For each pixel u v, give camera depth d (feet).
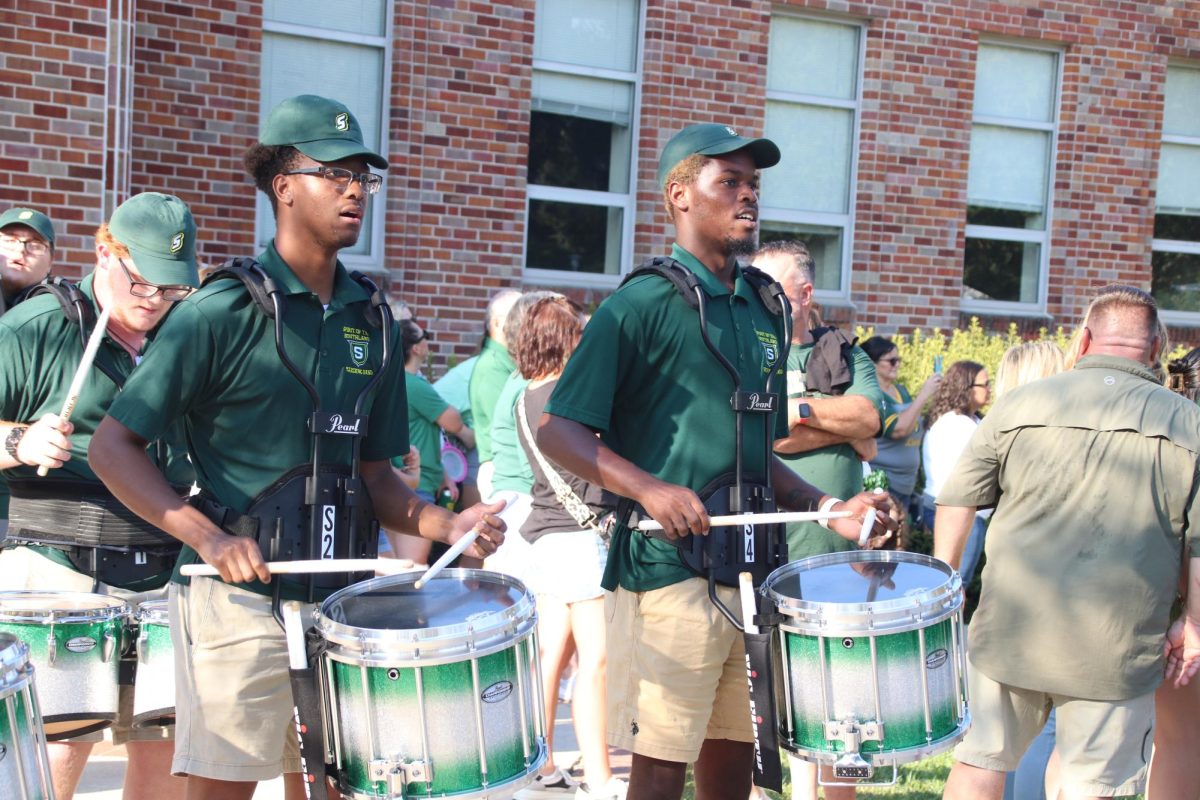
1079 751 11.57
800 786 13.91
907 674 9.41
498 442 16.80
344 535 9.31
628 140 28.71
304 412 9.22
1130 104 32.96
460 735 8.39
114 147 20.30
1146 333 11.99
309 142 9.20
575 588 15.01
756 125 29.04
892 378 24.73
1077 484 11.51
